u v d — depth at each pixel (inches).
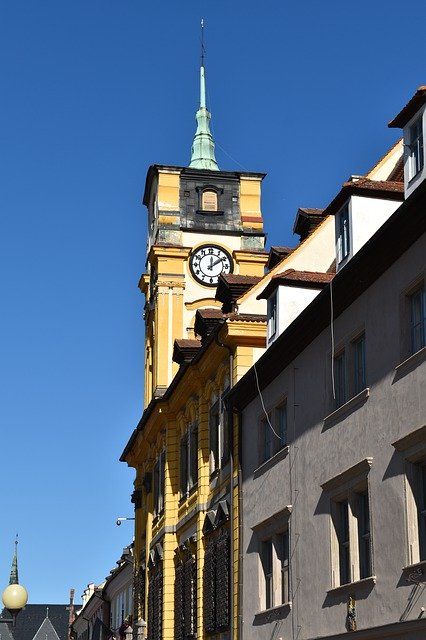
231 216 2218.3
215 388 1624.0
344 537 1103.0
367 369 1046.4
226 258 2182.6
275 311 1386.6
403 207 923.4
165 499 1895.9
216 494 1599.4
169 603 1835.6
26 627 6983.3
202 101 2448.3
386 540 970.7
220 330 1514.5
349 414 1083.9
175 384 1806.1
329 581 1106.1
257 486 1379.2
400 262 985.5
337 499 1109.1
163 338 2110.0
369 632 978.7
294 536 1221.7
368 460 1014.4
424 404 919.7
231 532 1466.5
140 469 2283.5
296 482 1231.5
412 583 914.1
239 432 1467.8
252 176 2251.5
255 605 1349.7
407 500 937.5
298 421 1242.0
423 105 1008.9
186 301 2140.7
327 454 1138.0
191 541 1692.9
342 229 1184.8
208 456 1664.6
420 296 962.7
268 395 1359.5
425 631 885.8
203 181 2231.8
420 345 955.3
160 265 2151.8
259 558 1349.7
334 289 1100.5
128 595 2684.5
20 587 1013.2
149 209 2321.6
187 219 2199.8
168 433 1918.1
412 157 1038.4
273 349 1288.1
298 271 1389.0
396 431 969.5
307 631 1157.1
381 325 1021.2
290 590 1220.5
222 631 1499.8
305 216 1577.3
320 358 1186.6
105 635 2928.2
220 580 1504.7
